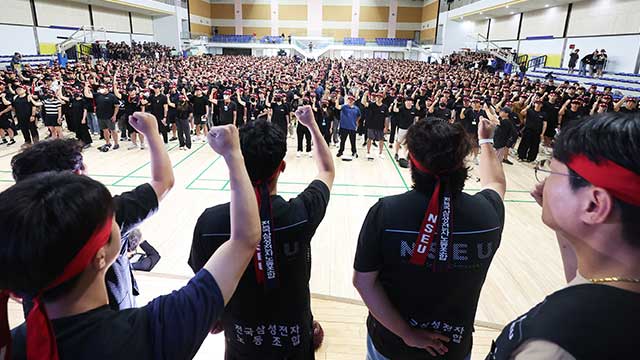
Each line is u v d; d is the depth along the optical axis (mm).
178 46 32781
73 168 1539
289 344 1482
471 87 13531
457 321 1356
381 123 8625
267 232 1313
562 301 612
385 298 1375
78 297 710
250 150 1274
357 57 38438
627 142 569
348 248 4504
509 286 3756
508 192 6777
